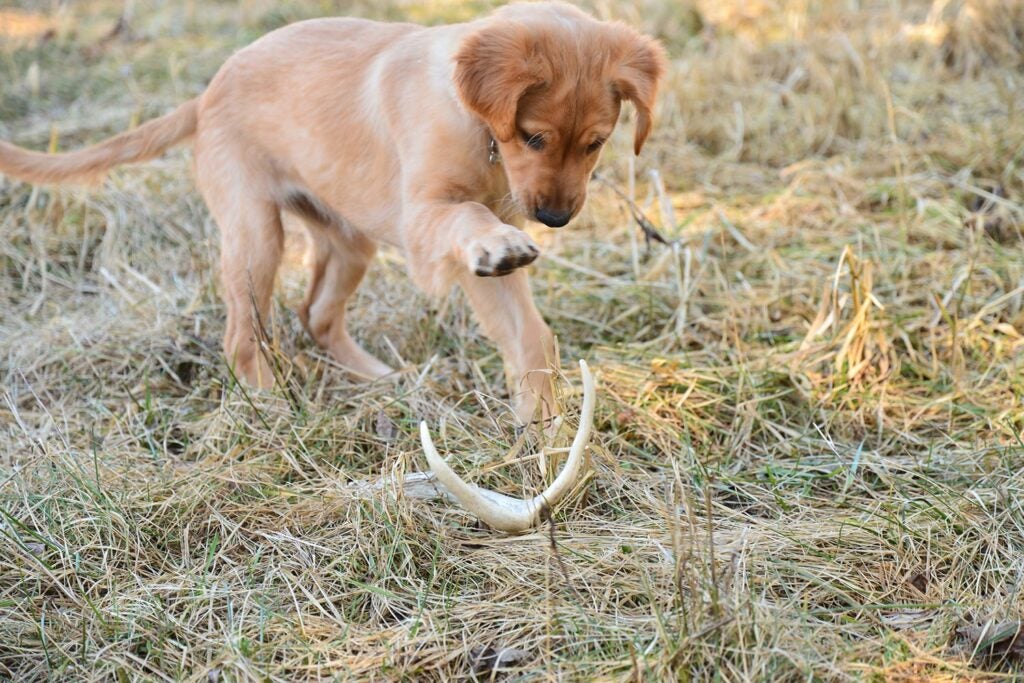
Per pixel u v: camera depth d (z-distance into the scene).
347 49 2.21
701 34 3.62
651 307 2.38
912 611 1.85
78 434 2.16
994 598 1.85
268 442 2.10
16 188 2.73
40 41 3.73
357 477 2.04
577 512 1.97
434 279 2.06
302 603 1.88
